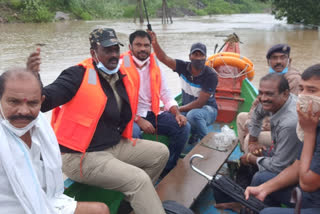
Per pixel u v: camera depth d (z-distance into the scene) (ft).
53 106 7.42
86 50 45.57
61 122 7.91
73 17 102.47
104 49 7.91
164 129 11.14
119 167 7.61
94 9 111.86
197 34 68.59
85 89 7.70
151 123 11.25
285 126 7.73
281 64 12.12
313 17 91.61
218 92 17.87
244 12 211.20
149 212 7.28
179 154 11.31
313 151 6.42
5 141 5.32
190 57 12.39
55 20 96.02
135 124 10.75
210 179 7.91
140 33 10.53
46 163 5.90
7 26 79.20
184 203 8.03
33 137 5.79
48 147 5.96
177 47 49.75
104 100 7.82
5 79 5.25
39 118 6.01
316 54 46.03
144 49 10.55
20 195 5.37
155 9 127.65
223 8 189.37
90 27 79.10
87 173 7.73
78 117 7.74
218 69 19.03
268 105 7.90
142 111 11.30
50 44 50.52
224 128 11.41
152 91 10.88
